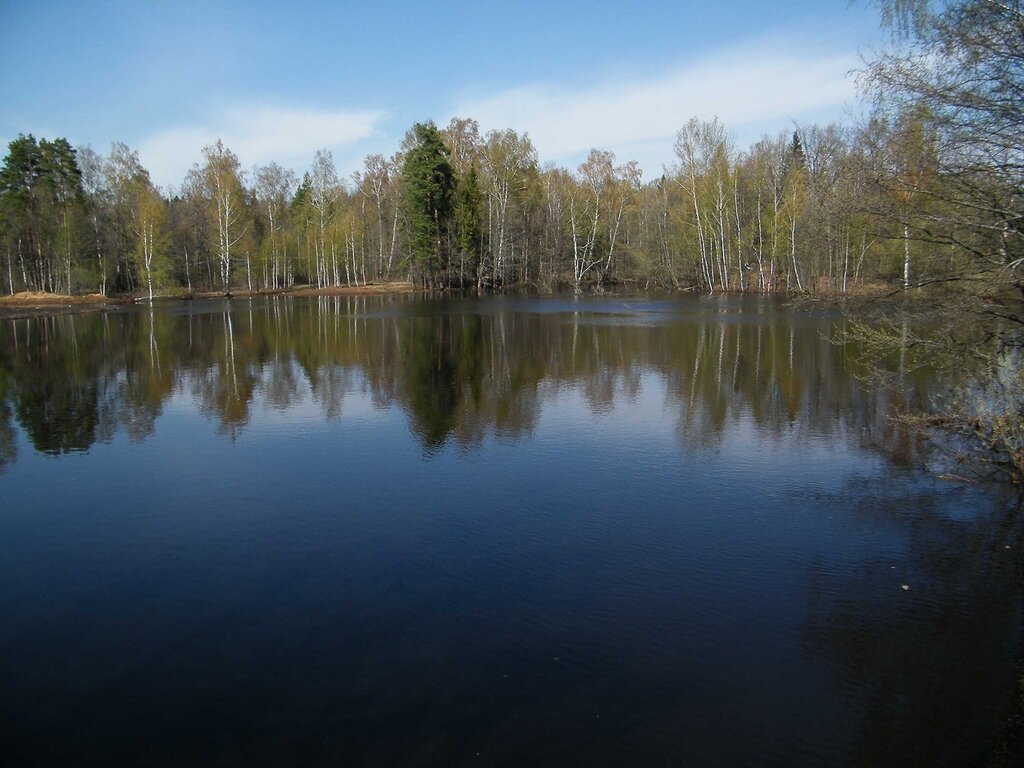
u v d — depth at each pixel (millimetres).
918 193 9148
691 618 6133
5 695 5141
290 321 35031
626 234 62812
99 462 10984
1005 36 7980
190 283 61938
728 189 50781
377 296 56500
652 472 10227
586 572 6992
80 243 52125
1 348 25312
